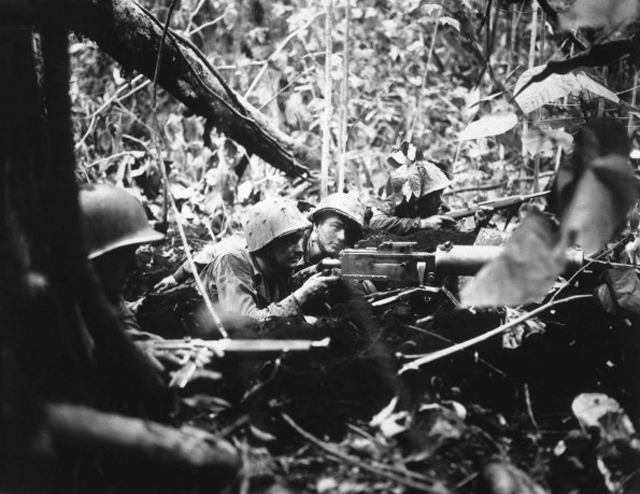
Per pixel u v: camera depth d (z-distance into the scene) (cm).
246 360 312
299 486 254
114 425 235
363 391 297
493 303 257
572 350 342
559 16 299
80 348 261
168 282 457
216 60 782
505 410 306
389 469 257
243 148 600
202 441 253
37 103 278
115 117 737
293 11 809
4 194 257
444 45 818
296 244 411
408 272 375
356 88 789
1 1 264
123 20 461
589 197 266
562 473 273
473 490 263
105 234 298
